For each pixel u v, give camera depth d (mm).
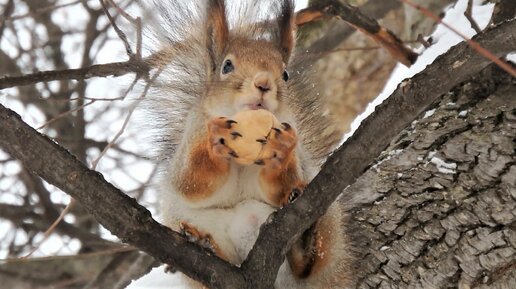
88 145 3590
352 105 3324
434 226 2863
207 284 2783
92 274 3447
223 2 2898
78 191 2768
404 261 2875
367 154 2770
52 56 3863
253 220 2861
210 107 2859
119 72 2902
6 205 3549
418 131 2889
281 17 2910
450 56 2752
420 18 3256
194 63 2912
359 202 2908
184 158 2863
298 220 2783
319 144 2932
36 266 3598
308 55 2973
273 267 2789
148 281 2986
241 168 2859
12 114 2764
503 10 2879
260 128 2814
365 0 3322
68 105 3709
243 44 2881
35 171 2768
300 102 2938
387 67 3322
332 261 2867
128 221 2773
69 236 3533
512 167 2836
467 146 2855
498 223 2838
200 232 2836
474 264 2844
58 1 3842
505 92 2855
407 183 2885
